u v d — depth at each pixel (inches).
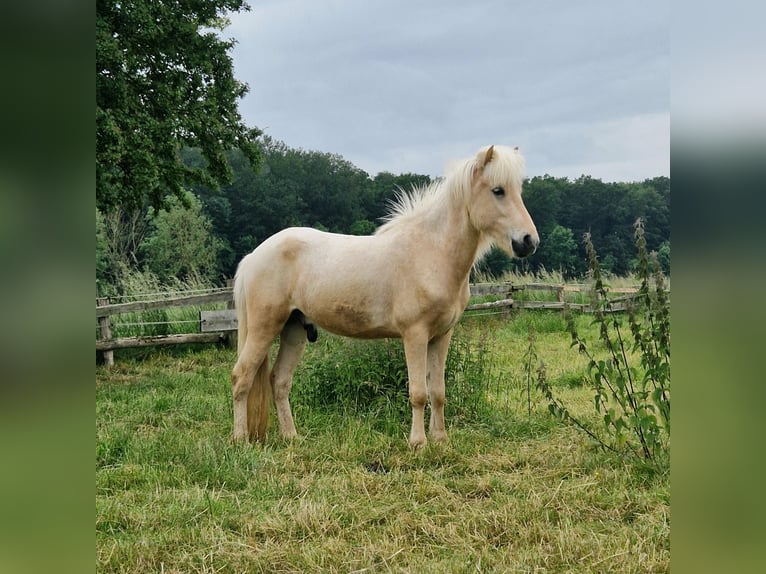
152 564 116.4
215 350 381.4
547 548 119.6
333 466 169.6
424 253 185.2
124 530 130.6
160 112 360.2
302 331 208.2
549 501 140.7
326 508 138.2
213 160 395.9
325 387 229.3
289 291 197.2
